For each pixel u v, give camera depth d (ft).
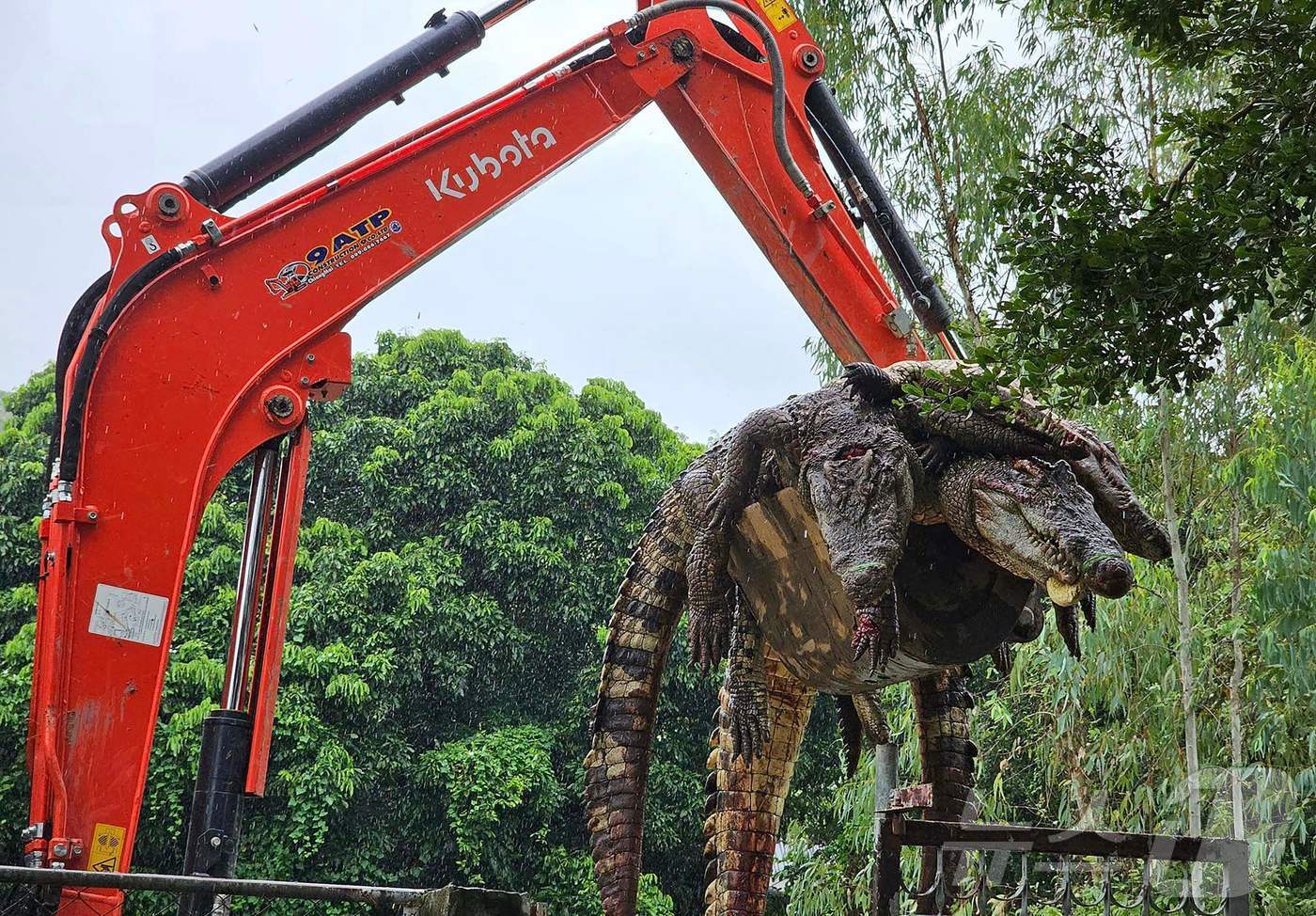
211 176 23.91
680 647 57.62
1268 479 33.78
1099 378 16.72
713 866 20.85
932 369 17.39
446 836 53.11
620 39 25.27
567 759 57.47
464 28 25.39
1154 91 40.29
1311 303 16.89
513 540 58.13
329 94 24.71
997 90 41.63
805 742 60.08
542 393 63.77
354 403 64.08
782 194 25.46
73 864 20.47
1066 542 15.84
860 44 43.04
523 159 24.80
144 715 21.33
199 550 55.77
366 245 23.99
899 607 18.07
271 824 49.88
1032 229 17.29
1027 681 40.68
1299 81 16.10
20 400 65.51
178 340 22.86
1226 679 40.32
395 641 54.49
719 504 18.94
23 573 55.31
